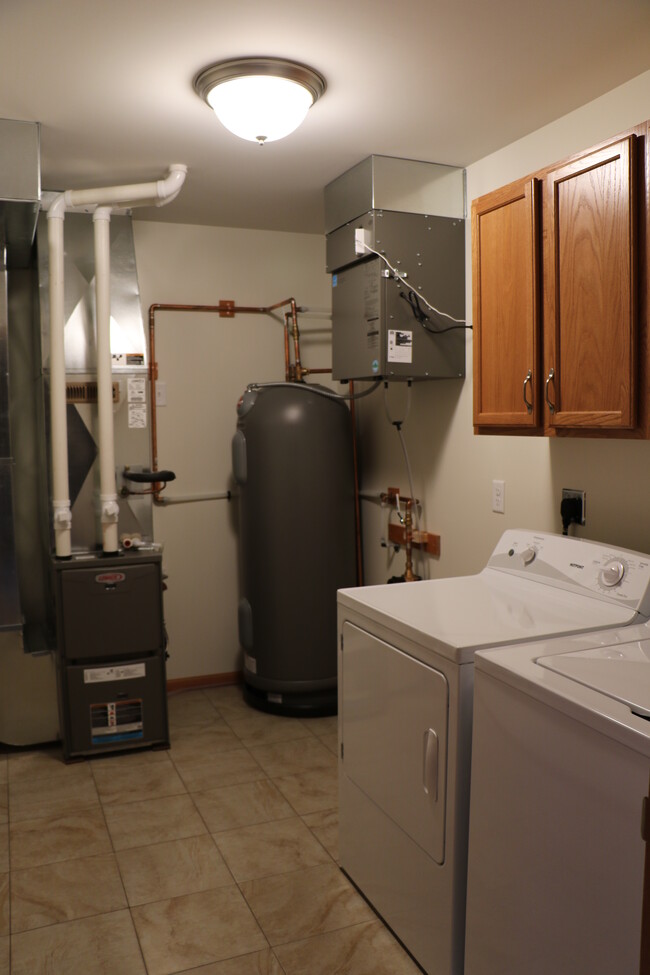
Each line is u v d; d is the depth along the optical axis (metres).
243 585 3.64
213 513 3.94
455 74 2.18
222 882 2.29
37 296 3.39
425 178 2.92
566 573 2.22
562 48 2.04
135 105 2.38
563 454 2.53
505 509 2.83
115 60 2.07
